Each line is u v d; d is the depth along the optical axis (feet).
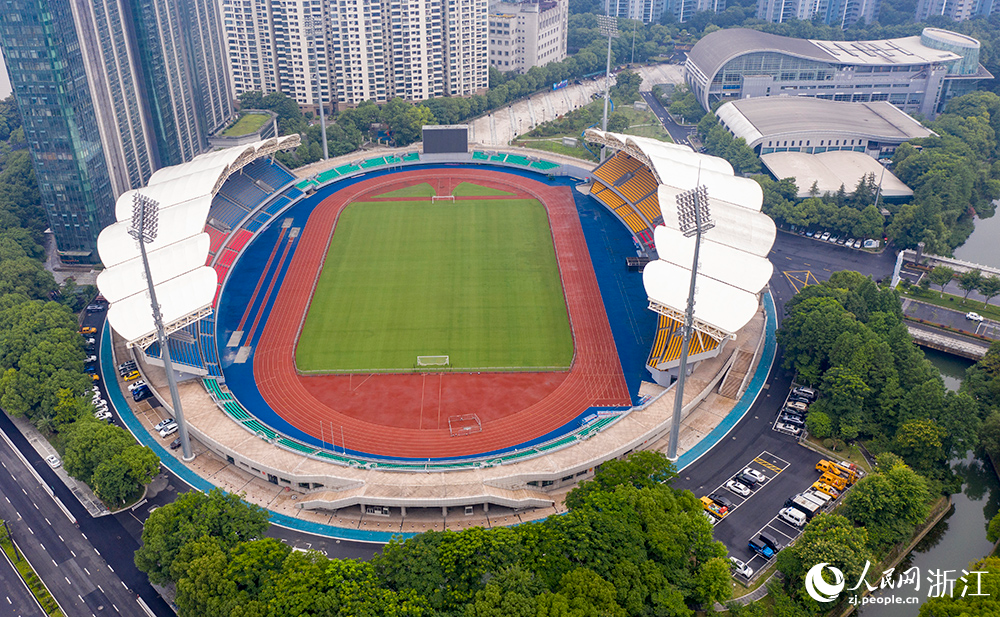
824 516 497.05
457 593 419.54
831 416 615.98
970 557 528.22
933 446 565.94
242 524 476.13
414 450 609.83
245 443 597.52
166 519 475.72
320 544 517.96
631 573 427.74
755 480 567.59
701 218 532.32
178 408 579.89
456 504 537.24
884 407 604.90
